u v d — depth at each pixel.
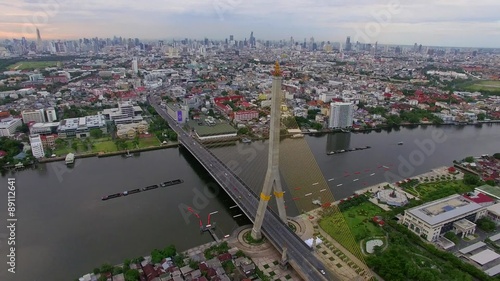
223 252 161.62
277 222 183.62
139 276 145.25
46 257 162.50
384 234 179.62
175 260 154.50
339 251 164.62
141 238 177.38
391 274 146.00
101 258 161.62
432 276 141.88
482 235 181.25
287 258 153.50
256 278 147.00
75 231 183.88
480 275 147.12
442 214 181.75
